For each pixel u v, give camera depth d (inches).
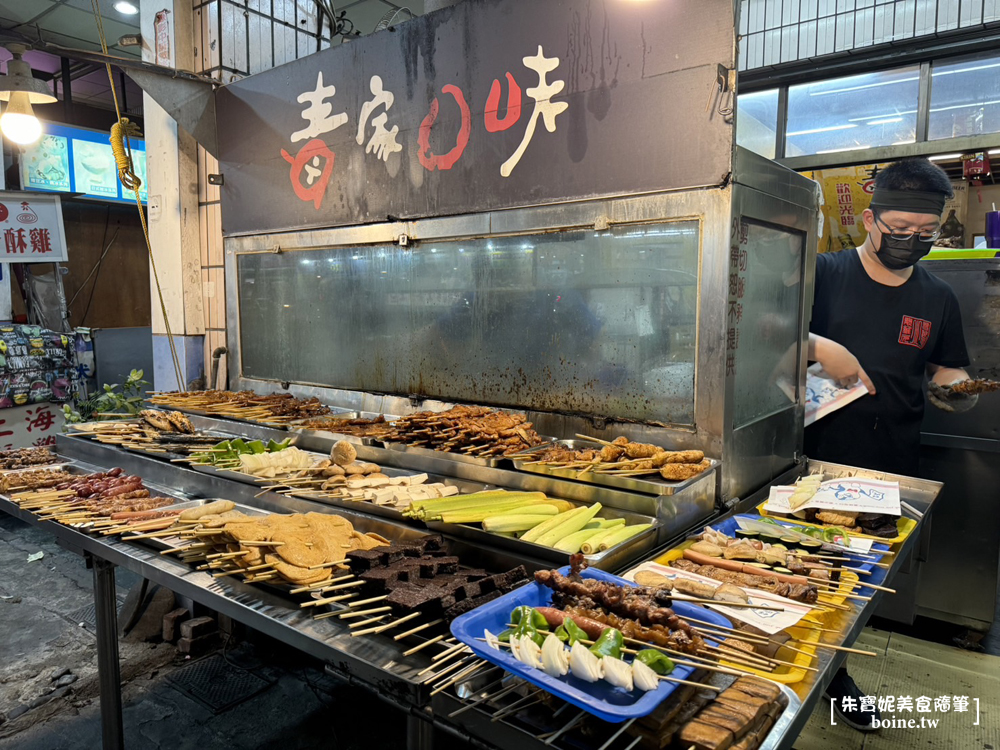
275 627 96.8
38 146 389.4
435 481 144.4
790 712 69.3
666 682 65.5
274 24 246.7
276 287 223.6
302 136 206.4
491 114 161.8
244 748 149.5
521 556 106.9
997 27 207.5
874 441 199.5
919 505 143.8
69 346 313.4
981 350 188.7
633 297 144.4
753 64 255.8
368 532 127.2
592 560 98.5
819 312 203.9
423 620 93.7
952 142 215.9
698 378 134.6
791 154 254.5
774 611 84.7
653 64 134.6
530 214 157.2
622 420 146.4
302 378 221.3
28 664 181.5
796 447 172.9
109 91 476.7
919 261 191.9
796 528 118.8
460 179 169.9
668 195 135.6
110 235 482.0
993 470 190.2
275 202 217.9
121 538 131.6
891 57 227.5
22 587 230.7
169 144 241.9
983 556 193.3
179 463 166.4
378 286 194.9
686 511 121.6
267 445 172.2
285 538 109.1
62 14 364.8
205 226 246.5
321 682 175.9
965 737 154.0
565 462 130.4
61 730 154.6
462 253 174.1
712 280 131.0
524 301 163.2
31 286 348.5
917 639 200.1
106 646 136.6
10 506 152.8
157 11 237.9
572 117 147.9
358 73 189.5
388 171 185.9
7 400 289.3
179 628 194.7
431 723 77.5
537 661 67.6
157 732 154.5
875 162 231.5
